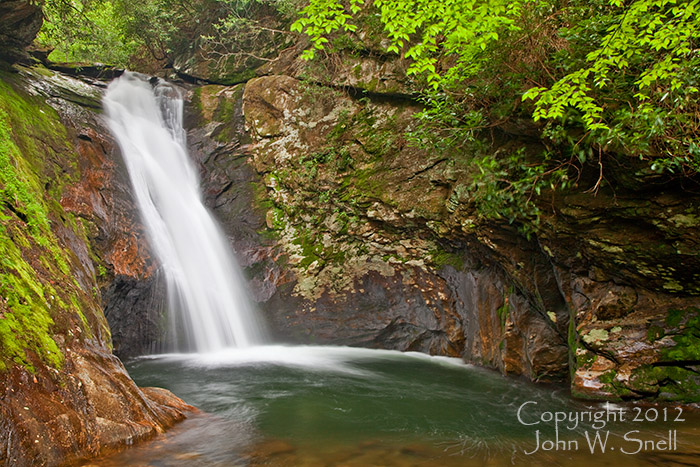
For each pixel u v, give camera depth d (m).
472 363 8.72
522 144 6.76
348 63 9.79
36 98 9.27
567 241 6.40
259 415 5.46
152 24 13.45
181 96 12.10
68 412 3.76
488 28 4.98
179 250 9.95
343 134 9.82
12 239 4.98
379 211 9.10
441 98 7.11
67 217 7.68
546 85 5.96
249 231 10.77
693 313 5.81
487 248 7.70
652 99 5.02
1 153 6.18
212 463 3.85
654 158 5.07
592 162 5.78
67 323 4.73
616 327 6.11
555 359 7.08
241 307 10.52
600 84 4.54
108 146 9.76
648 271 5.93
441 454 4.18
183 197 10.84
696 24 4.01
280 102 10.73
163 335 9.46
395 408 5.89
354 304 10.16
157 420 4.61
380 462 3.94
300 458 4.02
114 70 12.16
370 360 9.15
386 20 4.98
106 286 8.38
